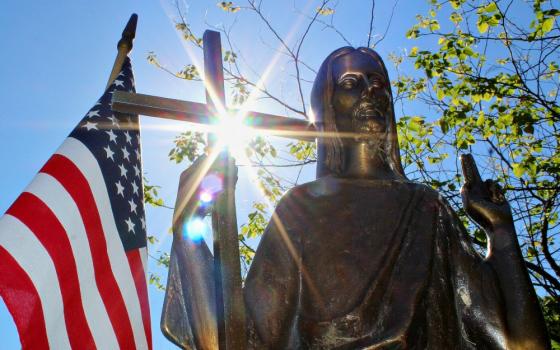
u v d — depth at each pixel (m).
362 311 1.92
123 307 2.58
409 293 1.94
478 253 2.12
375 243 2.04
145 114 2.08
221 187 1.94
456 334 1.98
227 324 1.80
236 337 1.79
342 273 1.99
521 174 4.76
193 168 2.03
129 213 2.74
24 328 2.39
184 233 2.00
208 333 1.90
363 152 2.27
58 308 2.47
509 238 2.10
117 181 2.77
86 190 2.68
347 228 2.08
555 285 4.62
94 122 2.85
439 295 2.00
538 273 4.78
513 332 1.97
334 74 2.33
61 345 2.44
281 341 1.97
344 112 2.30
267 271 2.07
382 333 1.89
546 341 1.97
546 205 4.70
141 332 2.59
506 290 2.02
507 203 2.16
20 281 2.43
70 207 2.62
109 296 2.57
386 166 2.29
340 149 2.29
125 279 2.63
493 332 2.00
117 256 2.65
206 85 2.11
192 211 1.99
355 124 2.28
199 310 1.92
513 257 2.06
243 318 1.81
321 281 1.99
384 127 2.29
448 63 5.29
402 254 2.03
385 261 2.00
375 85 2.31
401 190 2.16
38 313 2.42
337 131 2.29
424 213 2.11
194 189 1.99
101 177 2.74
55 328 2.45
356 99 2.29
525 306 1.99
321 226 2.09
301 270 2.03
